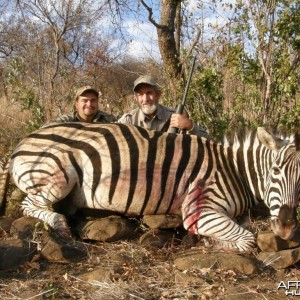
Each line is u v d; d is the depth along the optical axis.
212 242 4.26
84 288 3.54
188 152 4.41
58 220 4.21
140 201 4.34
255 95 5.94
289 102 5.93
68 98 7.89
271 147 4.11
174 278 3.71
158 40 7.46
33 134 4.57
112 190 4.31
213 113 6.15
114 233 4.26
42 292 3.42
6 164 4.65
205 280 3.61
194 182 4.33
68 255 3.94
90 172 4.33
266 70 5.84
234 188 4.36
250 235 4.10
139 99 5.25
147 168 4.33
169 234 4.39
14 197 4.88
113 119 5.66
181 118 4.95
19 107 8.60
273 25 5.81
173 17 7.48
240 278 3.72
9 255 3.82
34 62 9.31
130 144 4.38
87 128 4.52
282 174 4.00
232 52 6.02
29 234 4.17
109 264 3.88
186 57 6.81
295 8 5.72
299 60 5.83
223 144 4.60
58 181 4.31
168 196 4.34
